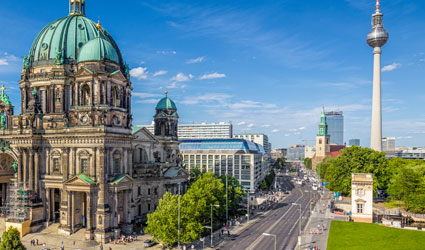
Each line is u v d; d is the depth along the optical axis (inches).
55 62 4224.9
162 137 5039.4
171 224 3014.3
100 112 3508.9
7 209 4190.5
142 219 4128.9
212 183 4099.4
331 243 3378.4
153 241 3265.3
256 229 3983.8
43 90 4308.6
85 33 4453.7
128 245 3287.4
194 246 3272.6
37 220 3754.9
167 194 3405.5
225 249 3189.0
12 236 2539.4
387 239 3501.5
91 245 3280.0
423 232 3764.8
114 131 3602.4
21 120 3902.6
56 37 4375.0
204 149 7746.1
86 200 3582.7
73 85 4141.2
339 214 4909.0
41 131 3858.3
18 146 3850.9
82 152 3565.5
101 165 3449.8
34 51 4463.6
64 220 3595.0
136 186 4097.0
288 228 4037.9
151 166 4323.3
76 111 3654.0
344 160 5762.8
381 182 5506.9
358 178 4448.8
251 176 7298.2
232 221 4244.6
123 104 3912.4
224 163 7519.7
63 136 3624.5
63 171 3654.0
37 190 3811.5
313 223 4306.1
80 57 3764.8
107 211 3437.5
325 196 6633.9
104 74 3624.5
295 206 5580.7
